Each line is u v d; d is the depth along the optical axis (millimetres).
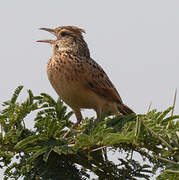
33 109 7352
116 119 7410
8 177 6980
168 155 6570
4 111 7445
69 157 7004
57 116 8305
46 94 8039
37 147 6500
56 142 6578
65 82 10922
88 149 6477
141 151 6863
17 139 6949
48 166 6848
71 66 10906
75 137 6820
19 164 6934
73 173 6918
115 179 7043
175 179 5781
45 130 6613
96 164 7062
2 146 6781
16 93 7430
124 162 7020
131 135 6246
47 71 11289
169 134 6637
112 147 7039
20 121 7246
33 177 6895
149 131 6539
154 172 6578
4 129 7113
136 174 6949
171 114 6949
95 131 6277
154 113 7039
